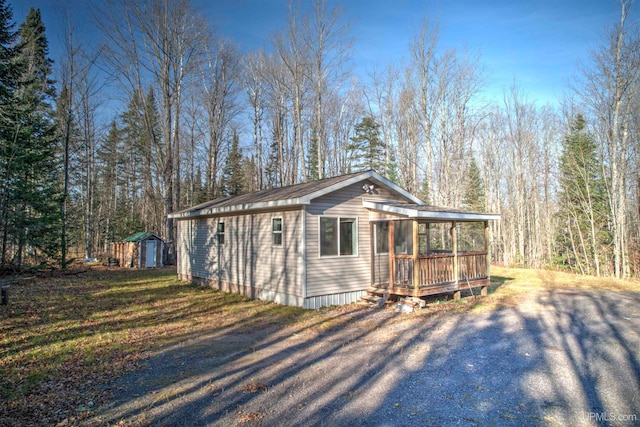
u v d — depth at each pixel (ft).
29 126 49.90
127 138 115.85
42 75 73.46
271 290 37.58
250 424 13.21
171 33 73.97
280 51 81.05
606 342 22.95
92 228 100.83
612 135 62.85
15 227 49.62
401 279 36.47
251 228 40.75
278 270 36.68
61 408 14.49
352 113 101.40
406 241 42.01
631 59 60.08
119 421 13.46
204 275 49.29
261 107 100.12
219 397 15.56
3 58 46.09
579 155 74.64
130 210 110.73
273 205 35.29
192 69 77.97
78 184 104.68
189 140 106.32
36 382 17.04
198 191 112.88
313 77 81.46
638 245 67.67
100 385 16.92
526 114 101.55
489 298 39.65
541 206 102.78
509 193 108.78
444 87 83.87
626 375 17.58
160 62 73.20
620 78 61.05
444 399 15.20
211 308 34.73
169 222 79.97
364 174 37.24
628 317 29.89
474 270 40.34
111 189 118.52
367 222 38.81
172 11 73.10
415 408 14.40
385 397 15.46
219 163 110.93
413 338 24.52
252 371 18.75
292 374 18.29
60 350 21.65
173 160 79.92
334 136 99.35
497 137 106.73
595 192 73.82
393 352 21.63
